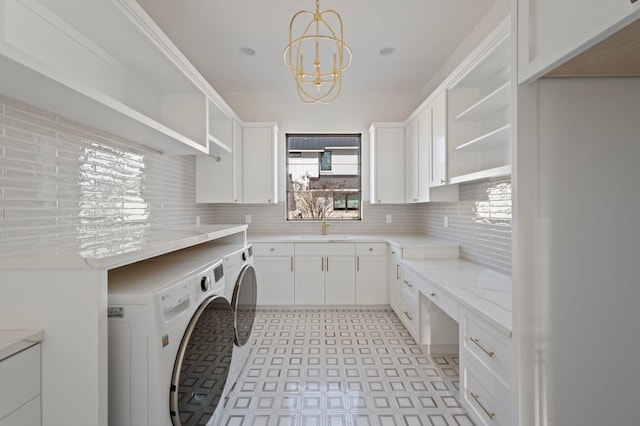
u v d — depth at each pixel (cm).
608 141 108
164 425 106
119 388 102
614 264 109
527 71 104
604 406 110
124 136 190
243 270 218
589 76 106
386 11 226
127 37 155
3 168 120
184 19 236
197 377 130
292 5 219
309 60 305
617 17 71
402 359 232
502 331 126
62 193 149
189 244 151
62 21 140
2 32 80
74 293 90
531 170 108
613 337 110
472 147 224
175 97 236
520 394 112
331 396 187
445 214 320
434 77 338
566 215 109
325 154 408
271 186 358
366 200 399
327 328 292
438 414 171
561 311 110
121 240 144
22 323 90
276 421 165
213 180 329
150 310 102
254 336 274
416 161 321
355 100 394
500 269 221
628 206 108
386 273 344
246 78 348
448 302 182
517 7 108
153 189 240
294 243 342
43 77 96
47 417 90
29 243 131
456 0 215
